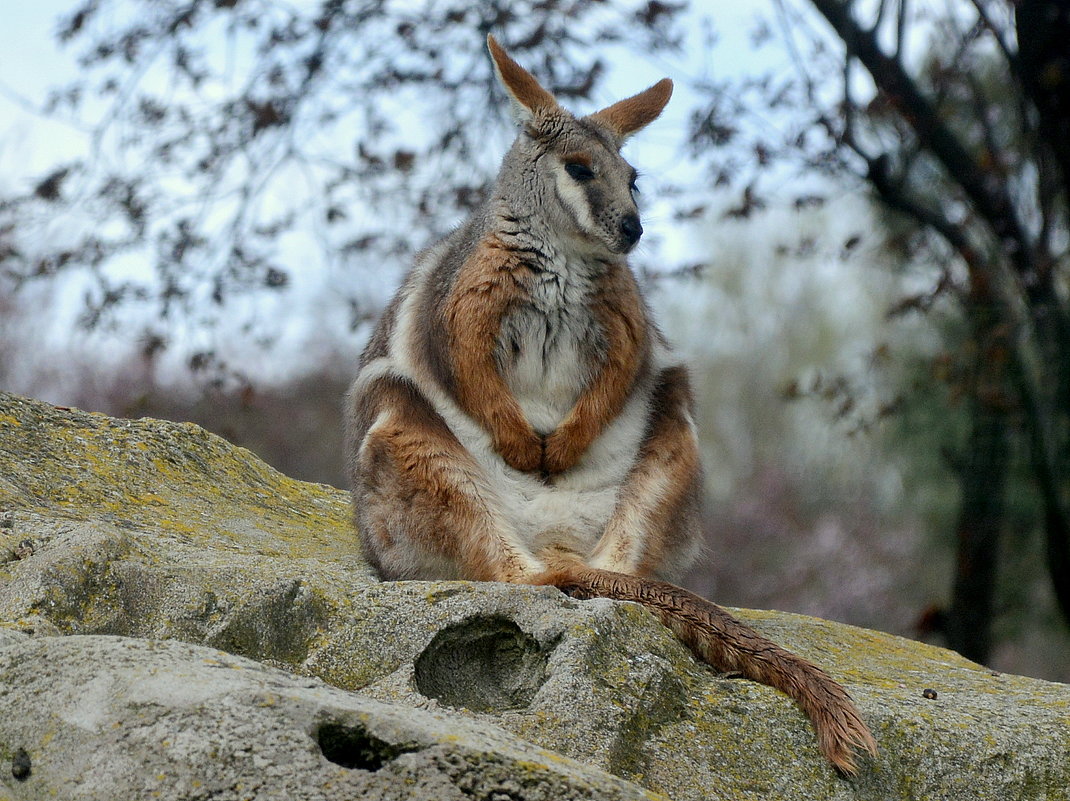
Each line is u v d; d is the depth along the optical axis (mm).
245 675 6449
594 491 10812
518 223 11195
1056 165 21172
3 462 10977
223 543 10742
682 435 11070
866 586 39656
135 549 8938
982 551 23500
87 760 6055
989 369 22000
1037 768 8453
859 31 20391
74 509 10547
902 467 32531
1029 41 20047
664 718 7836
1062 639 28781
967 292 21875
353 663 8023
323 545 11625
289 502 12992
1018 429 22859
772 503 44125
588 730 7438
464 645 8156
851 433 23984
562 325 11047
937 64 21141
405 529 10266
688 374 11883
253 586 8289
